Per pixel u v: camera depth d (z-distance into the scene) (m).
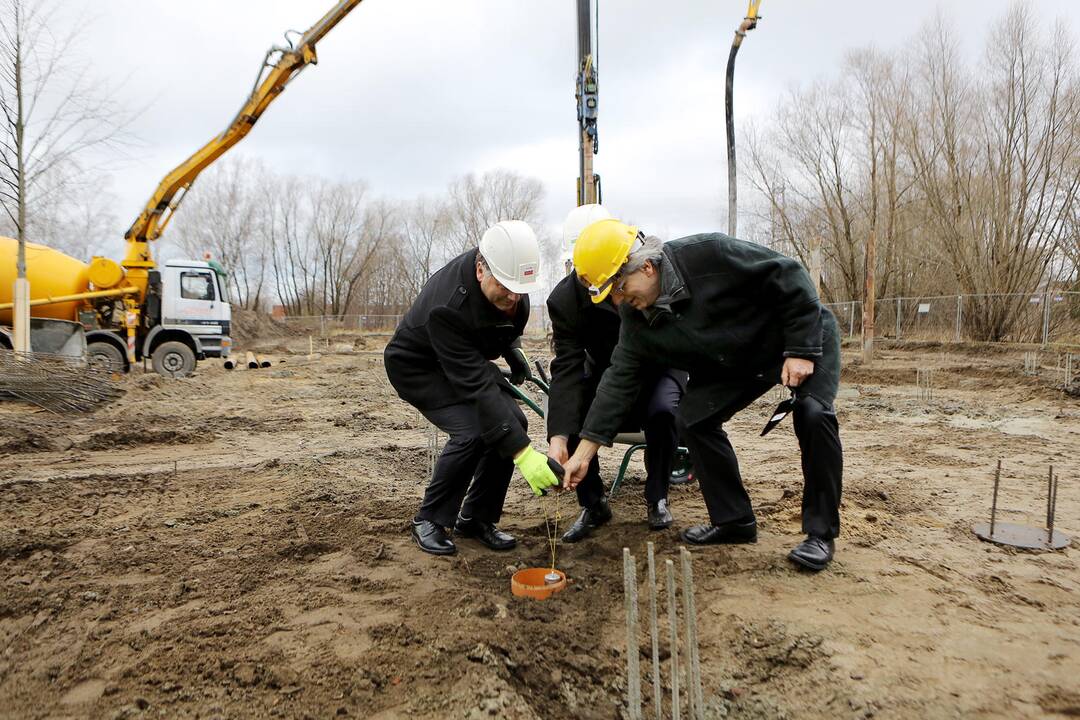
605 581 3.45
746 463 6.52
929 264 26.73
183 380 14.19
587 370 4.07
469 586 3.41
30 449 7.14
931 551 3.72
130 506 4.89
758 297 3.20
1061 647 2.61
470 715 2.35
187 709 2.35
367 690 2.46
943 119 23.14
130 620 2.99
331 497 5.02
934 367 15.81
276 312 51.56
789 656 2.64
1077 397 10.98
